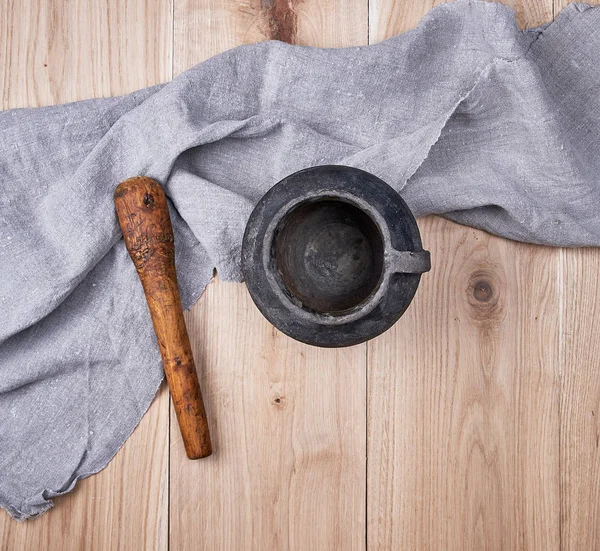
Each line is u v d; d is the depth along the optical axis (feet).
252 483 2.24
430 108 2.23
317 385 2.26
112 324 2.17
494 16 2.17
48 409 2.18
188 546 2.23
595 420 2.28
